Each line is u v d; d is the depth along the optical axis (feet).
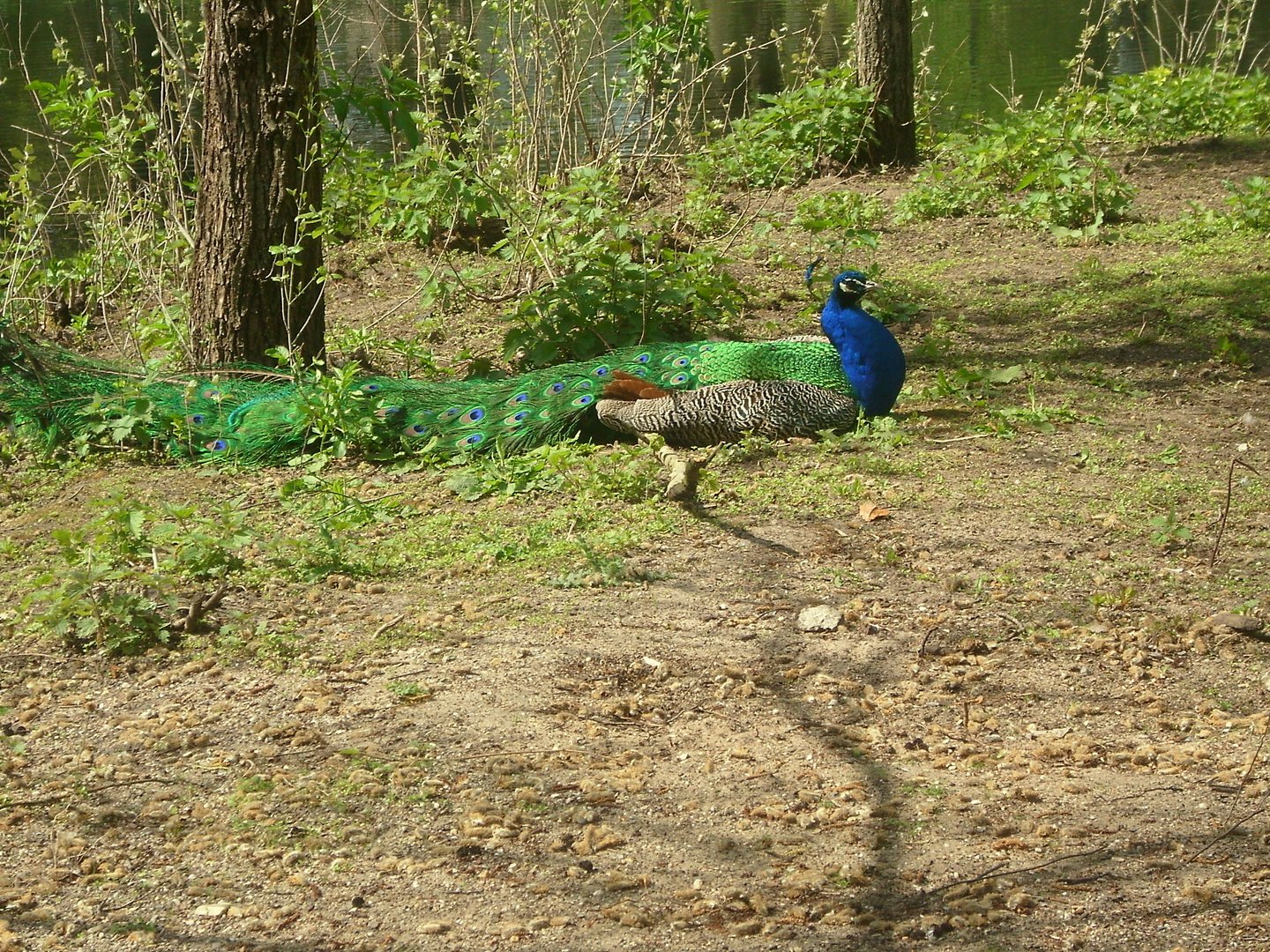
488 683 21.54
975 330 43.24
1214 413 34.71
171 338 39.93
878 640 22.89
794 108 66.08
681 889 16.38
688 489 28.86
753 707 20.81
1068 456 31.76
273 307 37.58
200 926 15.90
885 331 33.73
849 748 19.57
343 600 25.13
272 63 36.17
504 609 24.38
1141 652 22.26
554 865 16.90
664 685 21.52
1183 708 20.67
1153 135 64.85
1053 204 54.24
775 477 30.83
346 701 21.20
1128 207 55.88
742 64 89.61
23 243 49.08
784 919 15.75
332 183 55.21
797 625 23.48
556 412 34.09
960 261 51.21
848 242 48.67
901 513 28.50
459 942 15.47
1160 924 15.44
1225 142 64.49
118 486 32.01
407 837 17.51
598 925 15.72
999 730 20.11
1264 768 18.75
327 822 17.92
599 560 26.18
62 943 15.61
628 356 35.47
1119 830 17.39
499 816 17.87
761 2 109.70
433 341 45.03
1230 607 23.67
